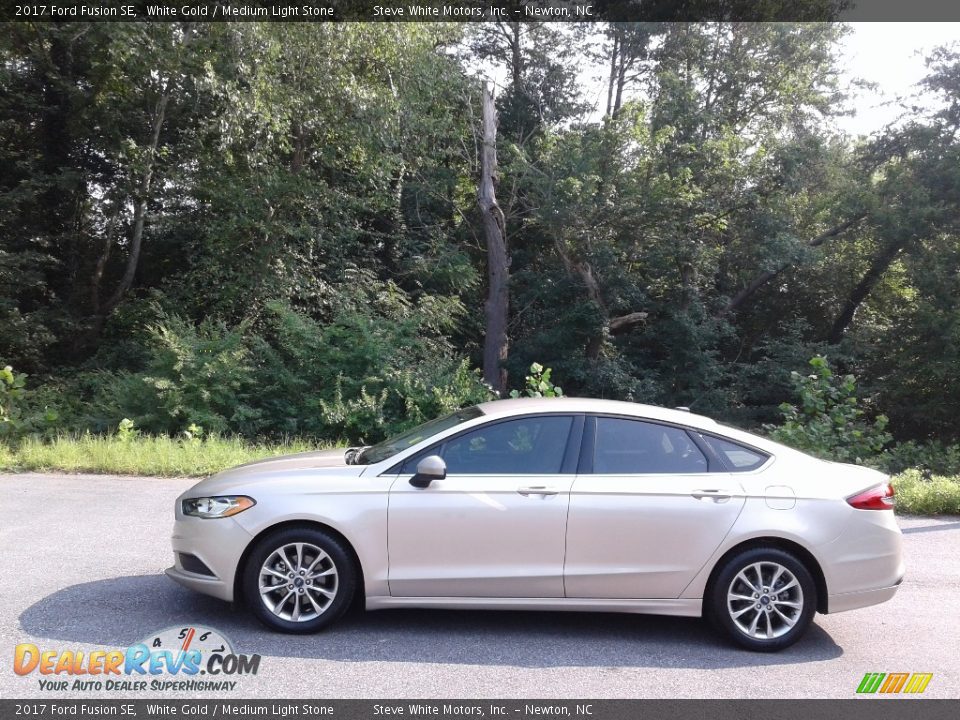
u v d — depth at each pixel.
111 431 15.16
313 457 5.88
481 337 28.64
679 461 5.36
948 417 24.20
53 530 7.46
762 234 25.12
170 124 23.02
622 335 26.23
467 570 5.13
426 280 25.84
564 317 24.17
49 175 22.78
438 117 25.31
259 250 20.75
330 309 21.56
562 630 5.48
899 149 25.84
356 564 5.21
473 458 5.30
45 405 18.17
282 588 5.16
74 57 22.41
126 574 6.23
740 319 28.84
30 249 22.97
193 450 11.00
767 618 5.21
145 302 22.39
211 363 15.83
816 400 13.14
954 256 23.42
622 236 24.36
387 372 16.73
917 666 5.05
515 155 26.11
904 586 6.75
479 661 4.87
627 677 4.73
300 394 17.00
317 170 22.59
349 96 19.78
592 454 5.33
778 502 5.25
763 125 28.61
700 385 25.00
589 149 23.84
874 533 5.30
